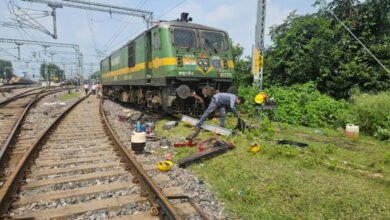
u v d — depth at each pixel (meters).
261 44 10.84
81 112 13.47
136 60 11.94
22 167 4.77
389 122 7.32
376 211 3.35
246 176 4.46
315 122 9.07
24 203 3.62
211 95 9.48
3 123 9.93
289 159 5.25
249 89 11.63
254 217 3.37
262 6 10.70
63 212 3.37
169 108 9.53
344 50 11.06
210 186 4.31
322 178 4.31
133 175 4.64
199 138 7.21
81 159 5.54
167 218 3.12
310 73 11.74
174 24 9.35
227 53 10.12
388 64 10.32
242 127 7.37
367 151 5.86
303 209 3.50
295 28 12.06
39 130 8.77
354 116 8.26
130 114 12.28
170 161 5.18
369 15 10.68
